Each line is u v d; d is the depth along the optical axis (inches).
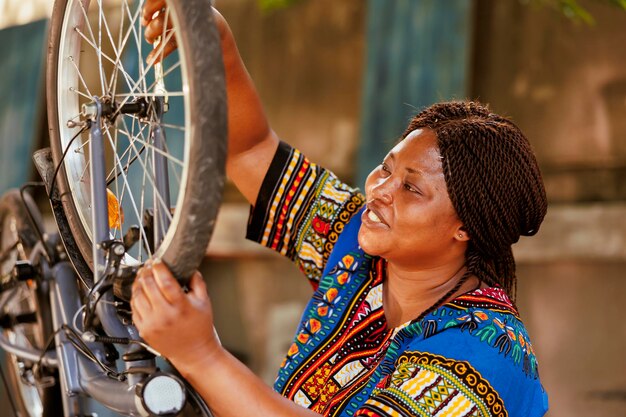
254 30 240.5
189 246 48.5
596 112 187.9
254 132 75.1
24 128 240.8
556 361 191.9
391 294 67.7
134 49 195.0
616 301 185.0
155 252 53.2
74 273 79.7
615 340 185.2
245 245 226.7
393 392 56.9
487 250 64.4
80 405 74.0
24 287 92.0
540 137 194.4
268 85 238.8
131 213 97.6
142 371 54.5
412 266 65.2
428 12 185.0
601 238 180.1
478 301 61.9
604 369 186.1
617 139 185.6
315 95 231.5
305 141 232.8
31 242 86.7
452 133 61.8
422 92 185.2
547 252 186.2
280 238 77.0
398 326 65.8
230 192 236.1
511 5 197.3
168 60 184.5
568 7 158.6
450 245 64.4
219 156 47.3
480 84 200.5
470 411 56.6
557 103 192.4
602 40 186.9
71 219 63.6
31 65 242.4
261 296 234.7
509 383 58.4
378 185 63.6
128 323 57.9
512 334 60.0
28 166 239.3
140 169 126.1
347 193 75.4
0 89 247.3
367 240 63.9
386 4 190.2
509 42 197.6
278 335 230.8
